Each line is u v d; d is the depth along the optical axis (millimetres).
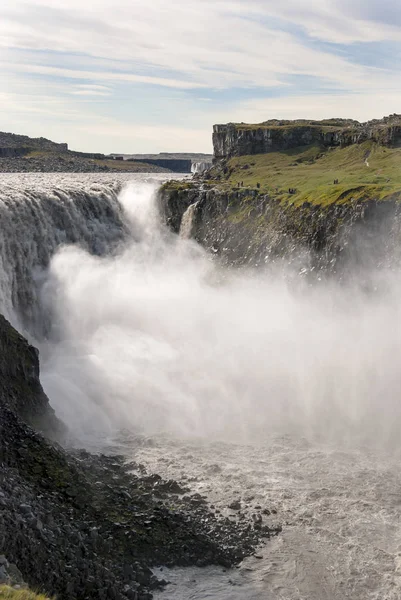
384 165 139500
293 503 40625
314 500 41094
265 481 43500
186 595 31766
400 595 32438
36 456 39406
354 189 89625
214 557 34844
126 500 38969
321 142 187875
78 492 37688
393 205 79938
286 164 172125
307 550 35844
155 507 38625
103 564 31422
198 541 35844
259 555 35344
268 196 103375
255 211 104250
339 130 186375
